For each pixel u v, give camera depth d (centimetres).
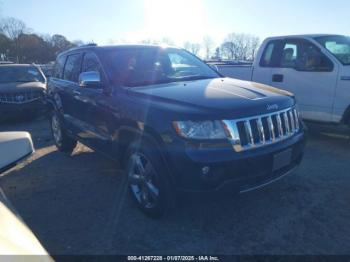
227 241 291
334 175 427
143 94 327
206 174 264
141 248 286
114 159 379
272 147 297
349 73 514
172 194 293
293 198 364
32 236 156
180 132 272
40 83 923
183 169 270
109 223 329
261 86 369
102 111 382
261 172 290
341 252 271
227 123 272
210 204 353
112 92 364
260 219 324
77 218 343
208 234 302
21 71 971
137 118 313
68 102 493
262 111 295
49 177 463
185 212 339
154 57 427
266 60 644
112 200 381
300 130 349
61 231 319
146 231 311
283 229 305
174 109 286
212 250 279
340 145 559
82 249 288
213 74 445
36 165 518
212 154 265
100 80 387
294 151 327
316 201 357
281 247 279
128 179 348
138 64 406
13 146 202
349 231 299
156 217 324
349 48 559
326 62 544
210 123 270
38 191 415
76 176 462
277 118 310
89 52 444
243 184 280
